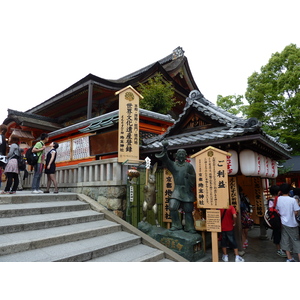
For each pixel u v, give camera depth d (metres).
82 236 4.89
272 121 21.12
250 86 22.81
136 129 7.31
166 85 13.93
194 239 5.43
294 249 5.40
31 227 4.69
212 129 6.99
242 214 7.09
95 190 7.24
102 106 14.76
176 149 7.14
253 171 6.20
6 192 6.39
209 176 5.25
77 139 10.31
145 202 6.25
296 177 19.84
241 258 5.61
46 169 7.31
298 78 19.45
